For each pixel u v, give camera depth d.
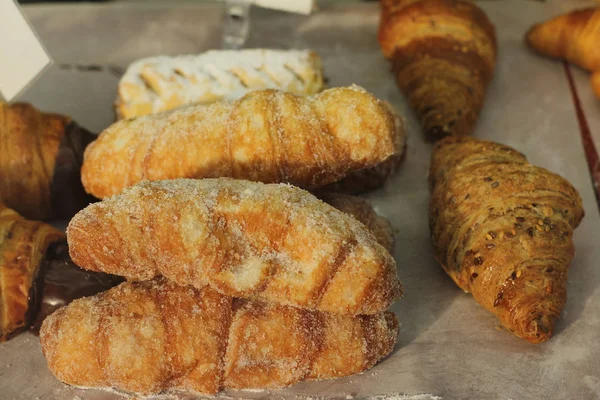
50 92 0.59
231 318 0.41
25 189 0.49
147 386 0.40
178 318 0.40
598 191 0.51
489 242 0.43
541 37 0.60
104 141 0.47
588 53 0.57
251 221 0.40
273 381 0.41
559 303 0.42
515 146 0.54
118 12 0.66
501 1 0.66
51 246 0.45
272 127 0.43
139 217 0.40
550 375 0.42
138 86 0.52
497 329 0.44
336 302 0.40
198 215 0.40
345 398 0.42
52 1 0.67
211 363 0.40
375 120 0.44
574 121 0.55
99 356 0.40
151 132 0.46
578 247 0.48
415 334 0.44
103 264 0.40
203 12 0.66
